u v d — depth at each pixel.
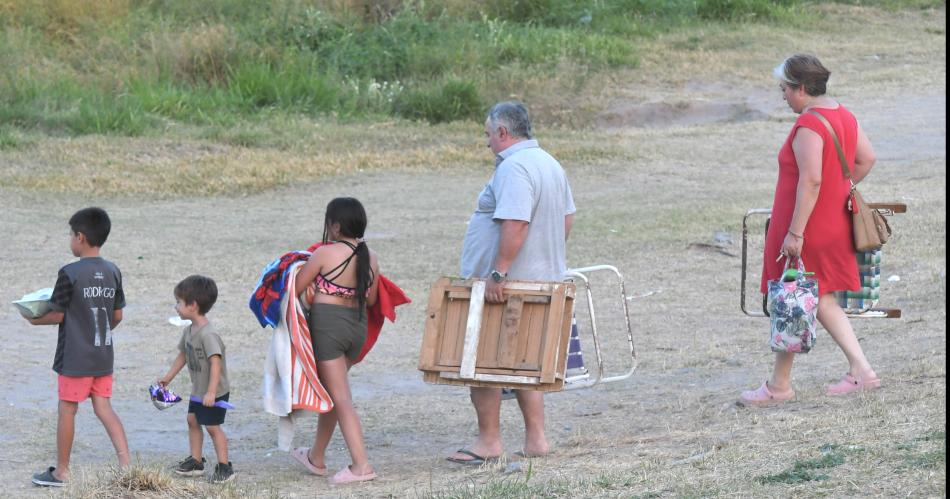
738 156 75.38
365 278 22.30
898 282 39.91
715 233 51.81
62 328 22.78
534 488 18.86
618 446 22.52
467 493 18.84
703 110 89.31
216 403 22.72
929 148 72.75
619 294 42.81
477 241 22.31
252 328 39.50
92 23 97.56
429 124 86.00
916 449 18.11
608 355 34.69
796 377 27.80
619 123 88.44
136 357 35.81
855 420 20.89
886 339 31.34
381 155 75.12
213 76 92.06
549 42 101.31
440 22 106.12
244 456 25.94
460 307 21.55
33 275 46.69
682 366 32.47
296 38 98.75
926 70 97.19
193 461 23.25
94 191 65.00
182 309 22.80
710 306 40.31
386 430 27.95
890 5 119.94
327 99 88.38
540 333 21.03
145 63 92.50
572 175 70.62
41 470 24.28
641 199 62.53
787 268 23.84
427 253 51.16
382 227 57.31
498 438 23.09
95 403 23.17
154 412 30.23
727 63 99.75
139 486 20.72
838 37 109.19
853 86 92.94
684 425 24.33
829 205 23.44
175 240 54.25
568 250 50.16
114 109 80.62
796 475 17.70
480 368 21.16
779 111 88.38
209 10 103.19
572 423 26.91
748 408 24.59
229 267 48.81
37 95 81.94
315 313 22.16
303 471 24.12
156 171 69.38
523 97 91.88
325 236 22.81
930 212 52.06
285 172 70.06
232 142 77.00
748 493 17.12
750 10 114.31
